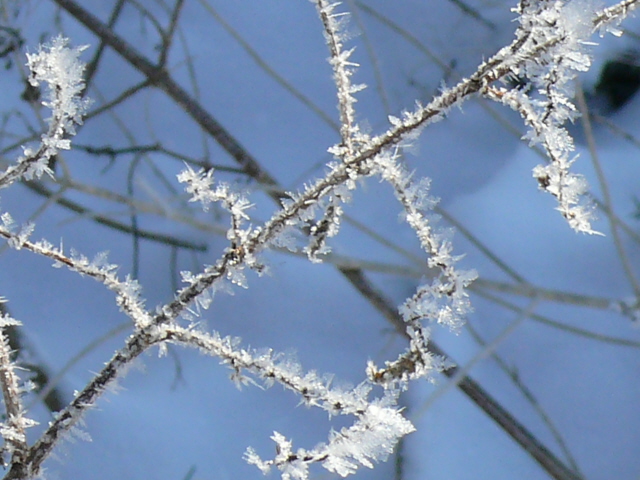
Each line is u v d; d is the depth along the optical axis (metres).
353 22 2.33
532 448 1.92
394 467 1.99
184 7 2.38
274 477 1.94
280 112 2.31
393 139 1.27
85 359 1.94
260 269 1.29
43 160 1.27
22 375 1.80
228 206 1.28
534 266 2.29
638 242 2.27
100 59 2.23
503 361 2.20
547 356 2.25
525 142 2.28
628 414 2.17
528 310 1.78
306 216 1.28
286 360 1.29
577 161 2.40
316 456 1.28
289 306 2.14
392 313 1.93
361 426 1.27
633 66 2.35
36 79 1.26
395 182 1.27
